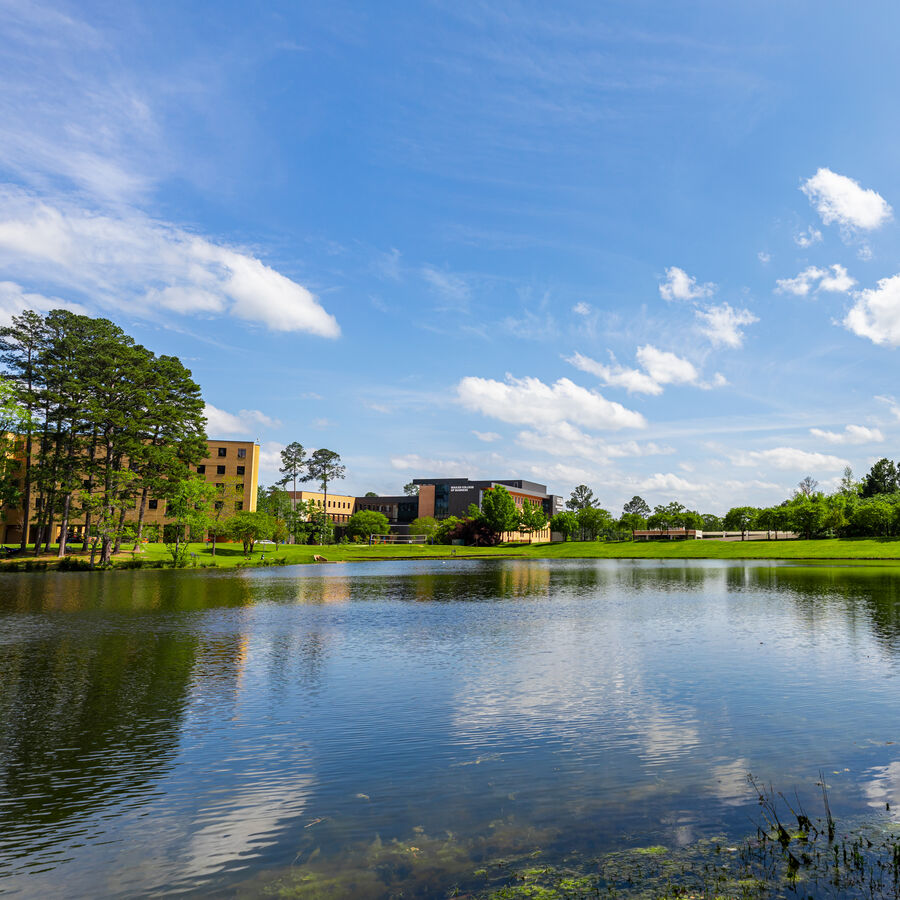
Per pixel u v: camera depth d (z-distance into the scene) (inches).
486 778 428.1
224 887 295.0
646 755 469.7
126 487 2962.6
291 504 6437.0
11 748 501.0
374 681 717.9
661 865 304.8
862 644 933.8
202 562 3083.2
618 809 373.4
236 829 357.4
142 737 526.6
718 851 319.3
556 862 310.5
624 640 981.8
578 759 462.9
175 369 3267.7
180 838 347.9
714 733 520.7
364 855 323.0
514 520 6314.0
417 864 311.6
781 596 1648.6
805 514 5054.1
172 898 286.4
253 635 1038.4
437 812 374.0
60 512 3002.0
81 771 452.1
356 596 1695.4
